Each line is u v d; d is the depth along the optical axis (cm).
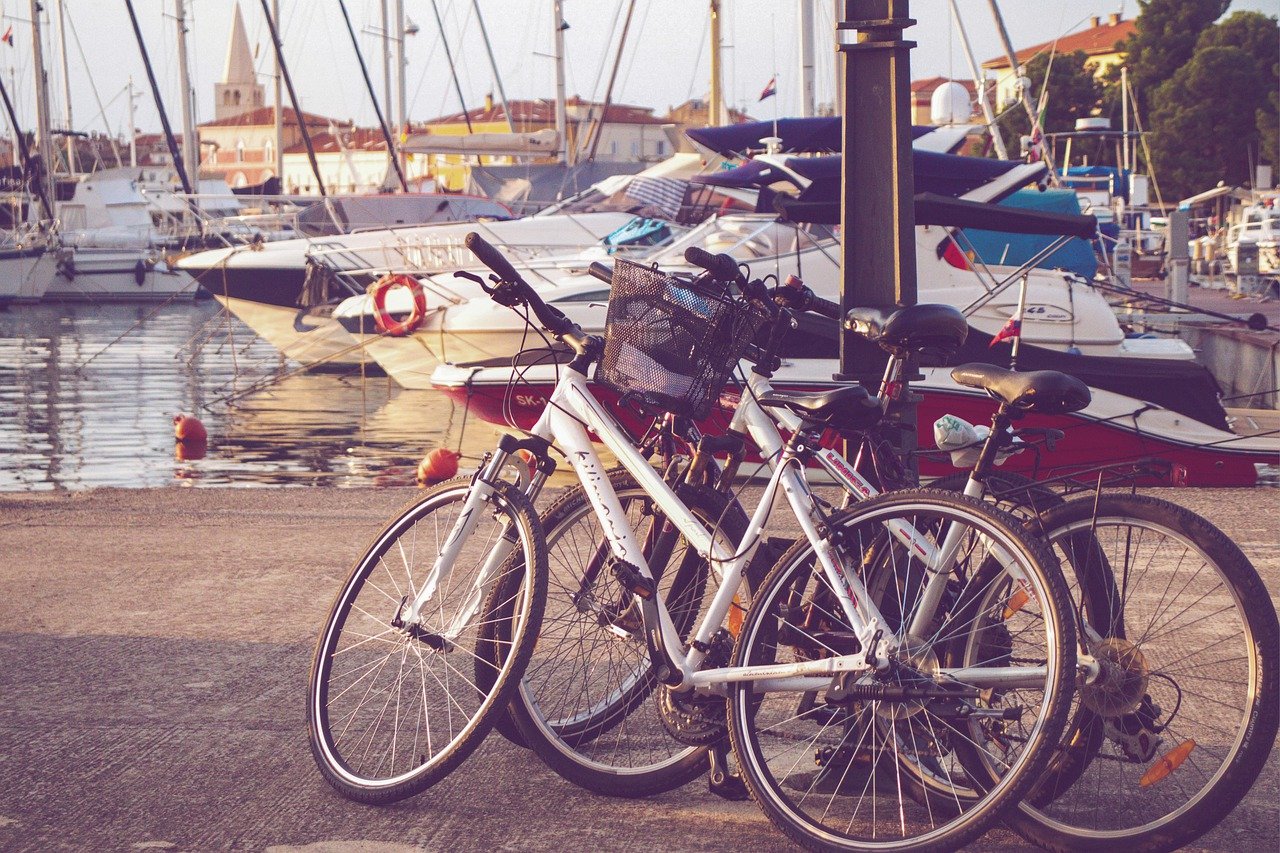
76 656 450
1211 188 5434
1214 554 268
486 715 320
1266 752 260
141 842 306
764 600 302
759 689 300
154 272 3769
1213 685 272
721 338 316
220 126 10700
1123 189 3453
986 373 290
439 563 343
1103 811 288
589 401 338
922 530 288
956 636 287
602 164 2380
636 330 321
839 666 288
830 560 293
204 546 620
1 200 4200
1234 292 2573
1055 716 264
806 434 309
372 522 676
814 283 1064
